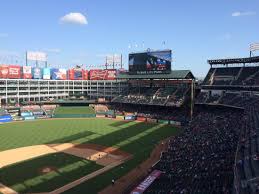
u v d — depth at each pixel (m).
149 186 42.94
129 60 122.38
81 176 50.31
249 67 106.69
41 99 153.25
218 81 108.88
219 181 37.53
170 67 111.88
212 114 95.06
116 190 44.28
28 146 70.31
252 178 30.69
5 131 89.25
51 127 96.81
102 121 110.88
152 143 74.50
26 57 156.50
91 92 162.88
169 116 110.56
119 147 70.44
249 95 95.81
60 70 159.50
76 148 68.94
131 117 116.69
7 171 52.09
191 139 66.31
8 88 140.88
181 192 37.16
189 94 116.19
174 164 51.44
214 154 50.22
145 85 134.50
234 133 60.38
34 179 48.47
